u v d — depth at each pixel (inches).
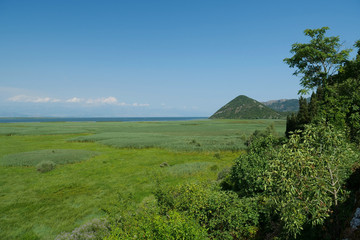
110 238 305.7
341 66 974.4
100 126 5147.6
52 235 513.0
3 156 1465.3
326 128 289.1
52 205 690.8
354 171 360.5
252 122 6210.6
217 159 1411.2
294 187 268.5
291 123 1815.9
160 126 5157.5
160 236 285.9
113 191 813.9
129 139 2468.0
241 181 537.6
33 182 933.8
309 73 1152.2
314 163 271.4
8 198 749.9
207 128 4352.9
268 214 389.4
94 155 1562.5
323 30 1018.7
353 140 590.2
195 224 339.3
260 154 569.6
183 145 1918.1
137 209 504.4
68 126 4975.4
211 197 426.3
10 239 502.0
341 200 281.4
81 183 918.4
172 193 463.2
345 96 860.0
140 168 1180.5
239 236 382.3
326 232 290.7
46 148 1923.0
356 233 230.2
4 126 4662.9
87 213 629.9
